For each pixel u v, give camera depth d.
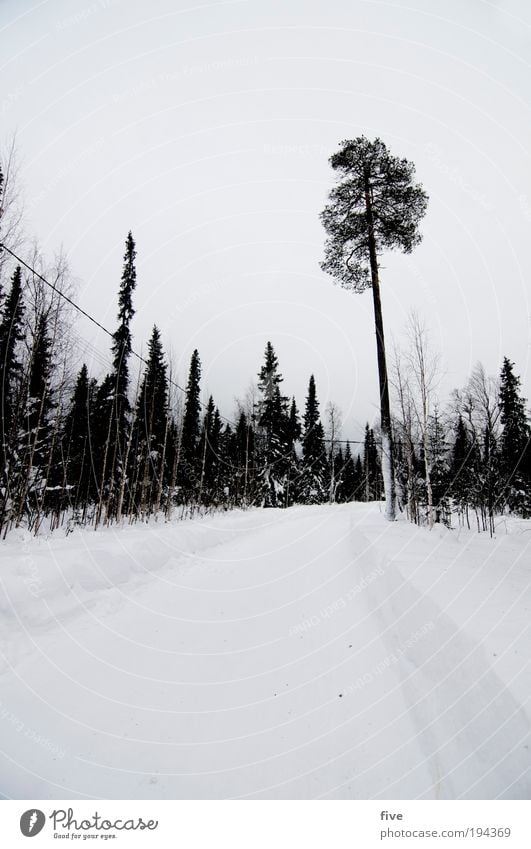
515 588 4.66
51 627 5.16
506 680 2.66
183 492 26.47
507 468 22.70
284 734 3.28
